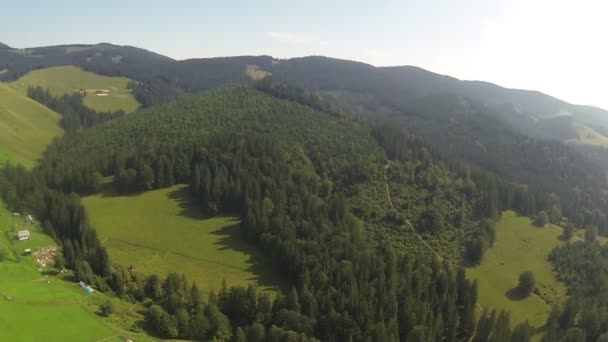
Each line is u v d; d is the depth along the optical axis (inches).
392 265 5689.0
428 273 5871.1
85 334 4185.5
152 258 6284.5
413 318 4923.7
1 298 4446.4
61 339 4025.6
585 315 5398.6
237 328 4694.9
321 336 4808.1
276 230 6594.5
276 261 6274.6
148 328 4655.5
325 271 5585.6
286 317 4817.9
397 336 4709.6
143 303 5187.0
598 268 6845.5
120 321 4611.2
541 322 5984.3
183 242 6756.9
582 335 4916.3
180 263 6250.0
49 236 6333.7
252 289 5093.5
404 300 5172.2
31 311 4345.5
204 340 4702.3
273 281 5999.0
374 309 4921.3
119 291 5275.6
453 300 5359.3
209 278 5969.5
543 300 6432.1
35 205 7081.7
